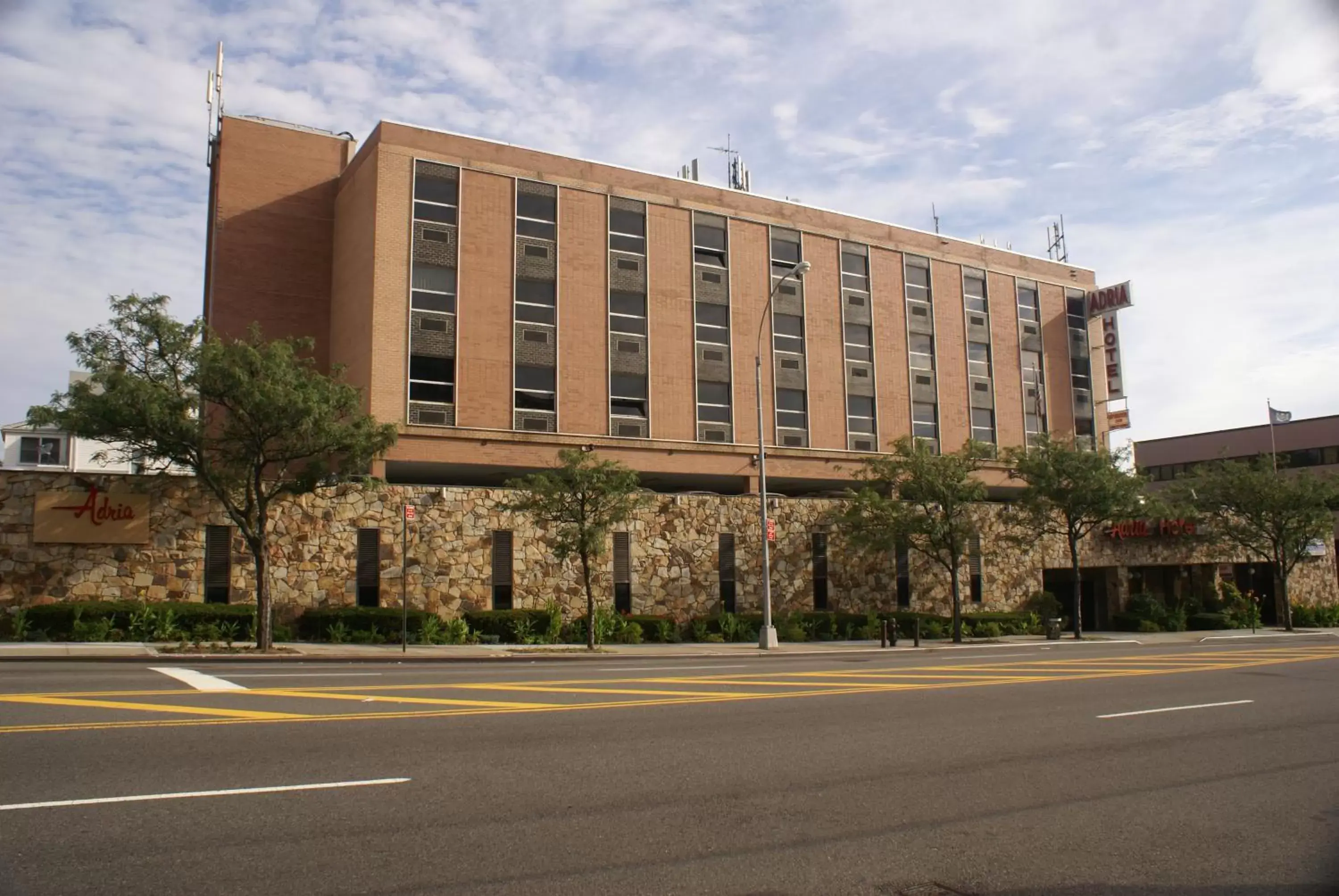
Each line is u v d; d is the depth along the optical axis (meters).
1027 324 49.34
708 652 26.70
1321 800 8.12
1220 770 9.27
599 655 24.80
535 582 31.08
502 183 36.56
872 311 44.16
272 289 37.81
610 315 37.81
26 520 24.95
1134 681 17.22
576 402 36.66
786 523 36.72
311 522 28.20
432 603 29.42
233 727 10.02
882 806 7.64
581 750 9.50
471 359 34.97
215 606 25.70
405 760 8.69
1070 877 6.01
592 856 6.14
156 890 5.32
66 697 12.17
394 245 34.28
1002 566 42.78
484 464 34.62
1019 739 10.75
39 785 7.42
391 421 31.25
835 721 11.77
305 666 19.47
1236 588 50.28
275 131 38.78
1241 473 45.91
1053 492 37.97
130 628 24.36
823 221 43.59
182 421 22.16
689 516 34.53
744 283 41.09
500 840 6.41
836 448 42.06
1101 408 51.06
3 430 43.16
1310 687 16.44
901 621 36.91
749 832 6.81
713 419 39.53
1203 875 6.09
